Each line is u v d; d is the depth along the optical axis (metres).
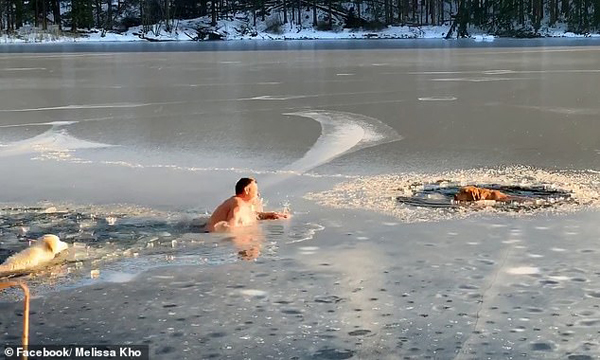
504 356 3.25
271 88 16.61
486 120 11.01
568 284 4.09
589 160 7.79
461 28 64.00
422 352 3.30
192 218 5.61
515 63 25.09
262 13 69.69
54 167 7.79
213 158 8.25
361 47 41.84
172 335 3.52
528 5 64.31
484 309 3.76
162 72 22.47
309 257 4.64
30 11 63.69
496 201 5.97
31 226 5.39
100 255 4.70
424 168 7.50
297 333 3.52
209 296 3.99
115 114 12.27
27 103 14.09
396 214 5.64
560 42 47.38
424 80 18.31
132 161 8.12
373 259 4.58
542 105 12.72
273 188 6.68
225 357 3.29
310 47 42.50
